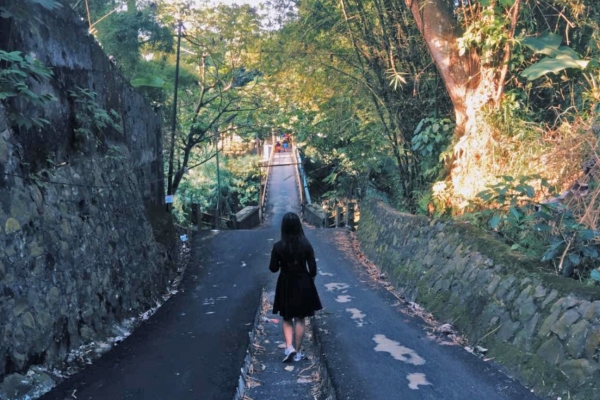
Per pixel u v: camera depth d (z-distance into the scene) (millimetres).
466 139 7281
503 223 6094
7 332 3939
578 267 4637
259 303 7559
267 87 13398
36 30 4871
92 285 5535
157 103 12398
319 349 5227
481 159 7020
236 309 7234
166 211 10898
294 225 5375
